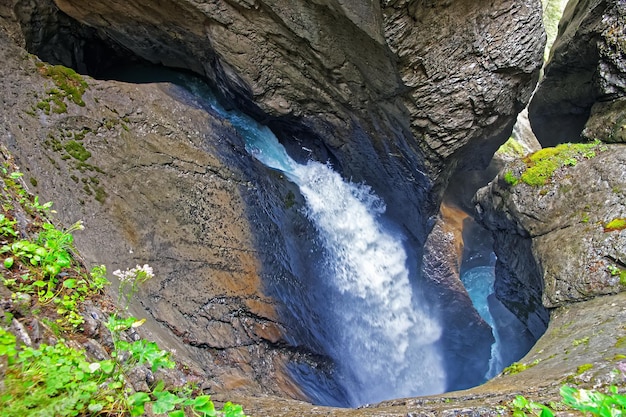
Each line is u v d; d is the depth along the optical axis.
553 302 5.86
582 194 6.37
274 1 6.27
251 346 5.82
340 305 8.32
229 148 7.09
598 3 7.55
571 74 9.15
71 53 7.76
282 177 8.10
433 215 9.41
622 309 4.91
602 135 7.19
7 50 5.00
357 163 8.98
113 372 2.18
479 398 3.47
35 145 4.64
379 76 6.73
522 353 9.70
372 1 5.56
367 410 3.76
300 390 5.88
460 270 12.41
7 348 1.90
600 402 1.57
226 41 6.95
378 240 9.65
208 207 6.23
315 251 8.12
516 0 6.20
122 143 5.58
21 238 2.93
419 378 10.10
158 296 4.99
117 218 5.03
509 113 7.77
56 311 2.60
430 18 5.88
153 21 7.34
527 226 6.79
